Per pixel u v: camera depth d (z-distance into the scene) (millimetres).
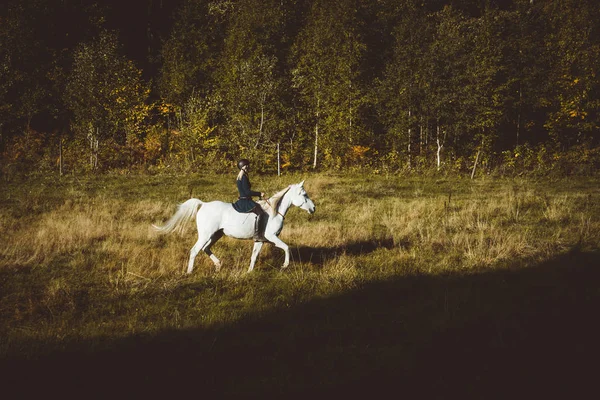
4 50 28266
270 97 30109
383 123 31312
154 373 4879
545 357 5121
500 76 29703
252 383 4676
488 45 29266
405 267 9117
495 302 7016
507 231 12203
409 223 13102
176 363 5117
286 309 6871
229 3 40125
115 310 6922
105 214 13836
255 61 31312
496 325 6016
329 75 30812
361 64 32812
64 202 16141
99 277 8383
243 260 9586
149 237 11219
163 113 35438
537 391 4445
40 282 8109
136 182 22203
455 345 5527
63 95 27891
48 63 30469
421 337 5812
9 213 14164
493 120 27906
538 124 33344
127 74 28906
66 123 30281
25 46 29078
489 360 5109
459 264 9352
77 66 27688
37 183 21094
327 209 16047
